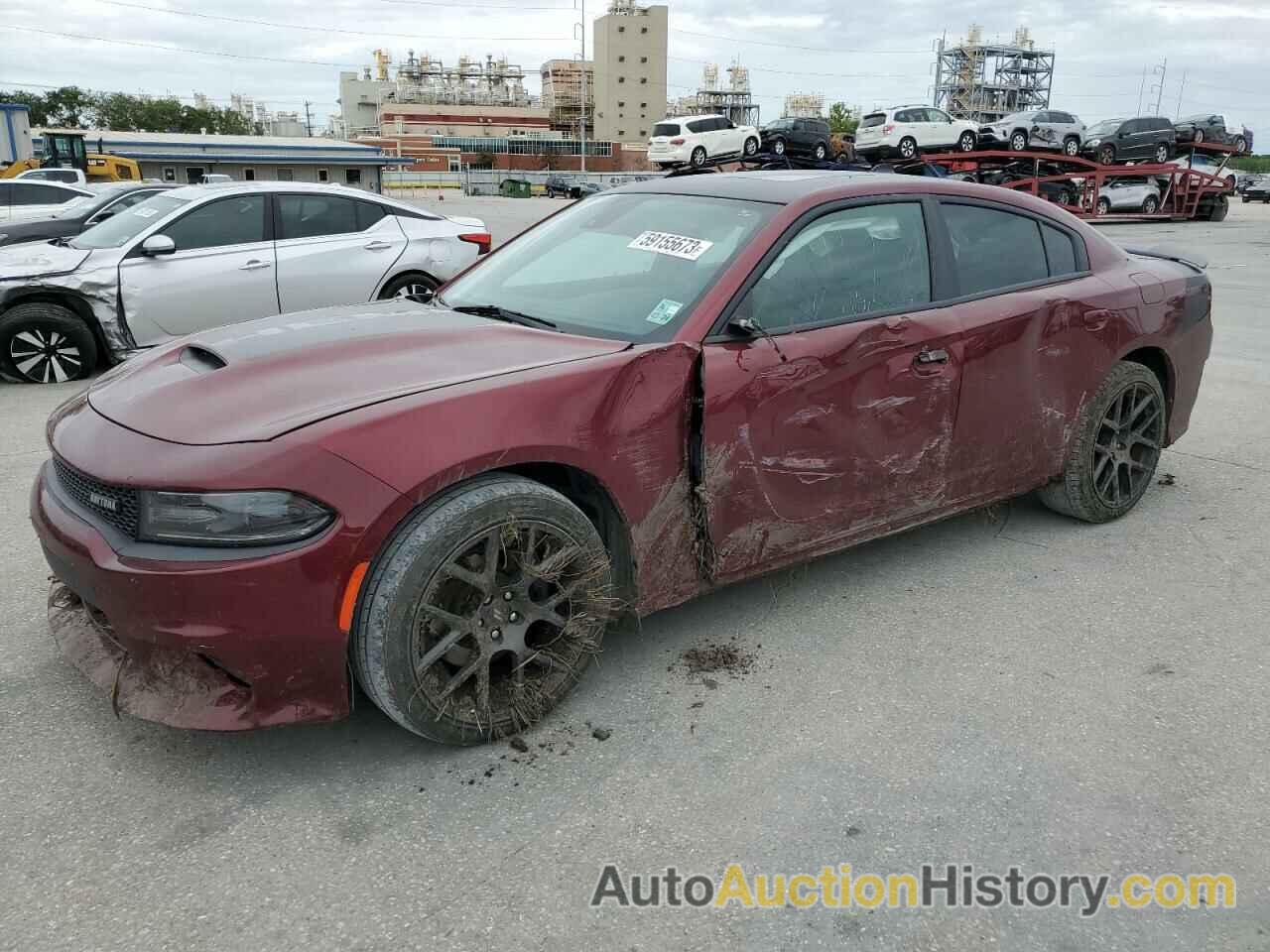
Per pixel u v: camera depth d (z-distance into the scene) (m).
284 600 2.28
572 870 2.23
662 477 2.86
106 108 109.00
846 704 2.93
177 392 2.64
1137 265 4.38
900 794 2.51
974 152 29.19
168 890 2.15
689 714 2.87
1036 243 3.98
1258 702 2.96
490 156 129.75
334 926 2.05
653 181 3.94
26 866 2.22
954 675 3.10
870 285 3.38
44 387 7.30
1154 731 2.80
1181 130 32.06
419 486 2.37
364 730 2.79
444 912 2.10
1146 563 4.01
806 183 3.48
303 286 7.91
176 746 2.70
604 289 3.27
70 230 12.02
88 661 2.60
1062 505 4.33
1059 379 3.93
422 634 2.46
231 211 7.75
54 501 2.60
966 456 3.67
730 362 2.94
